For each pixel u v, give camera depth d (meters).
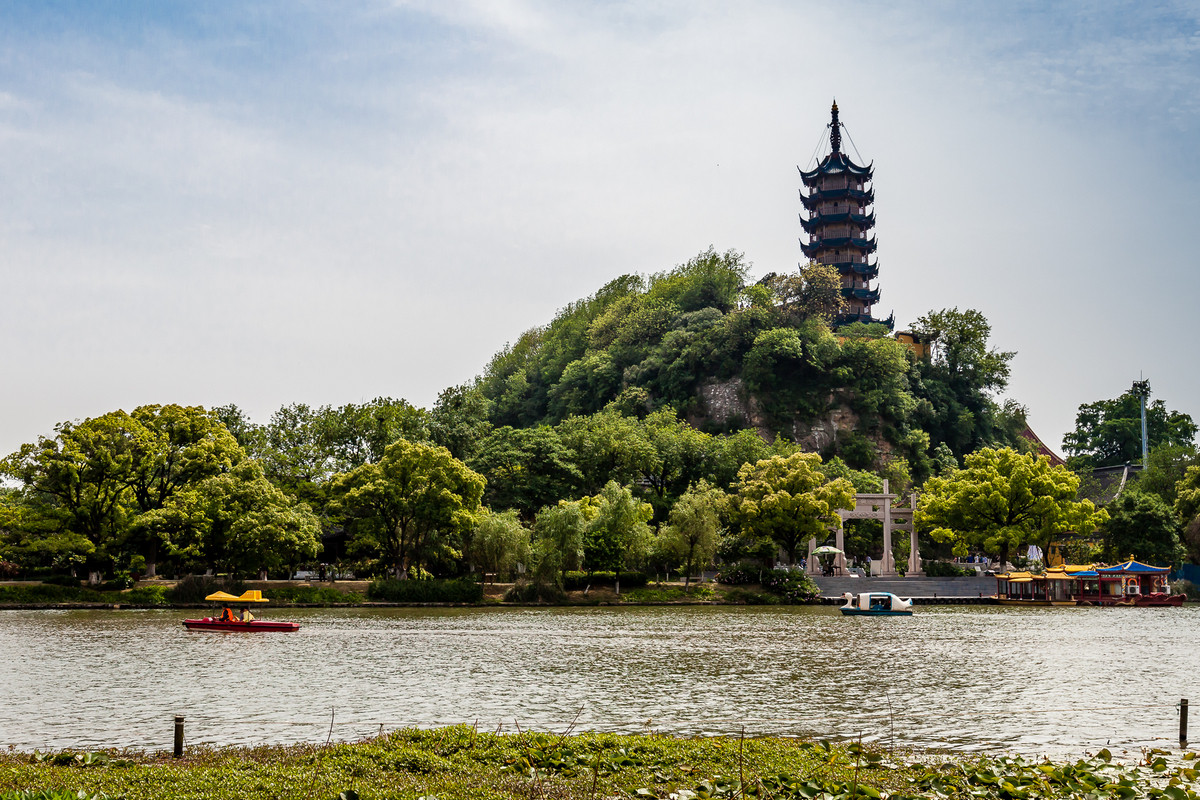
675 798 23.41
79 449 96.12
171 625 75.25
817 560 127.69
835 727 36.47
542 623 80.06
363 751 26.69
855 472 158.00
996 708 40.56
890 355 195.88
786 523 117.94
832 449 189.88
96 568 98.62
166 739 33.81
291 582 101.88
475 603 100.69
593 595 104.50
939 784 25.28
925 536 155.50
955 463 193.62
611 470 146.12
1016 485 121.38
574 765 25.81
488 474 132.50
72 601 91.50
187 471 101.69
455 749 27.50
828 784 24.44
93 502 96.19
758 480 121.19
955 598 110.88
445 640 66.00
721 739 30.25
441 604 99.75
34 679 47.78
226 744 32.91
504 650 60.25
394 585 100.19
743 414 192.38
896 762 28.66
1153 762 29.58
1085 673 50.97
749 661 55.09
